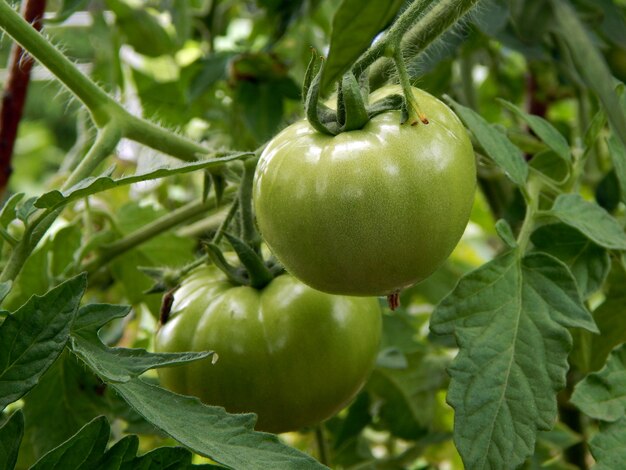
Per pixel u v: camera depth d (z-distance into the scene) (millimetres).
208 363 361
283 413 366
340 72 250
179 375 366
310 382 362
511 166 361
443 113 319
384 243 301
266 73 563
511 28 500
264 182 312
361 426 524
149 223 504
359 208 297
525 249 360
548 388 317
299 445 574
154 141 397
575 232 370
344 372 365
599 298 652
